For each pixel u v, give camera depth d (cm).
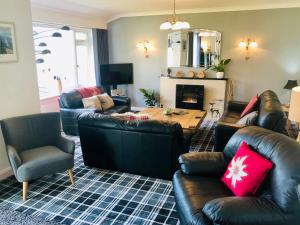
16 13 329
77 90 534
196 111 512
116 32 706
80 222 243
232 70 621
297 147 185
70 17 573
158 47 674
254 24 580
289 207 160
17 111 343
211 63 633
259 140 221
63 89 611
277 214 160
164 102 681
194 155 250
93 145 343
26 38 346
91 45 686
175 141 300
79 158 392
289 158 179
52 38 566
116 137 324
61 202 276
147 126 302
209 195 204
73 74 643
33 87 363
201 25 619
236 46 604
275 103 351
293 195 160
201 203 191
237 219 157
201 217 174
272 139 209
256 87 611
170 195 289
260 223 158
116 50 718
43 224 239
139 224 240
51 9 513
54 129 340
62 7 518
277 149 195
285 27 560
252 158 204
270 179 189
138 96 726
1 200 279
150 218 249
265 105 350
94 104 509
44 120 334
